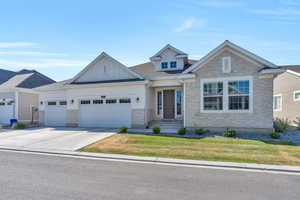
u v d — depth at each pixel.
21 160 6.14
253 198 3.44
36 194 3.56
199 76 11.55
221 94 11.12
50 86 16.69
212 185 4.05
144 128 13.12
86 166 5.46
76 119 15.00
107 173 4.82
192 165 5.61
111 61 14.79
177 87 14.45
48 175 4.66
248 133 10.52
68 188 3.85
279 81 17.83
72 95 15.16
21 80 20.53
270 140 8.95
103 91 14.28
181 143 8.25
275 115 18.44
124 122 13.77
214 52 11.03
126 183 4.14
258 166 5.30
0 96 19.11
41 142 8.91
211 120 11.30
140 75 13.66
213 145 7.85
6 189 3.80
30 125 16.09
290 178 4.50
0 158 6.43
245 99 10.69
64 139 9.55
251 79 10.55
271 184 4.12
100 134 10.92
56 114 16.00
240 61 10.77
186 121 11.79
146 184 4.09
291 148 7.26
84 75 15.50
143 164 5.70
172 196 3.50
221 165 5.49
